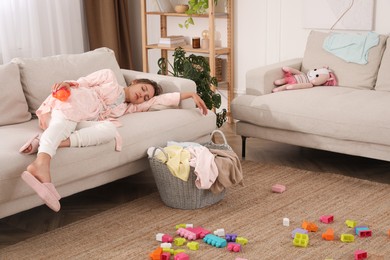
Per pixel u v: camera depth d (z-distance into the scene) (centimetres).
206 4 514
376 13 452
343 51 434
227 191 357
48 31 521
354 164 407
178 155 321
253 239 291
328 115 371
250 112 407
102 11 560
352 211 322
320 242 285
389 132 347
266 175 384
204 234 294
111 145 321
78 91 339
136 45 609
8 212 287
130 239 294
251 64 527
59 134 299
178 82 383
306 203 336
